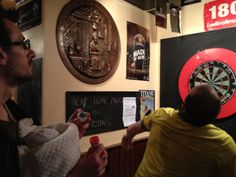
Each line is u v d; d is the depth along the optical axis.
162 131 1.33
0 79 0.67
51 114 1.52
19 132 0.63
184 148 1.22
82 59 1.69
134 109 2.13
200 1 2.24
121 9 2.03
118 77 1.99
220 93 1.90
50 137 0.62
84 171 0.59
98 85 1.82
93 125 1.77
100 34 1.82
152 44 2.38
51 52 1.52
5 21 0.66
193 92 1.21
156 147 1.36
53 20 1.53
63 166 0.57
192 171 1.23
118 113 1.98
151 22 2.36
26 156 0.58
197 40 2.09
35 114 1.54
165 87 2.34
